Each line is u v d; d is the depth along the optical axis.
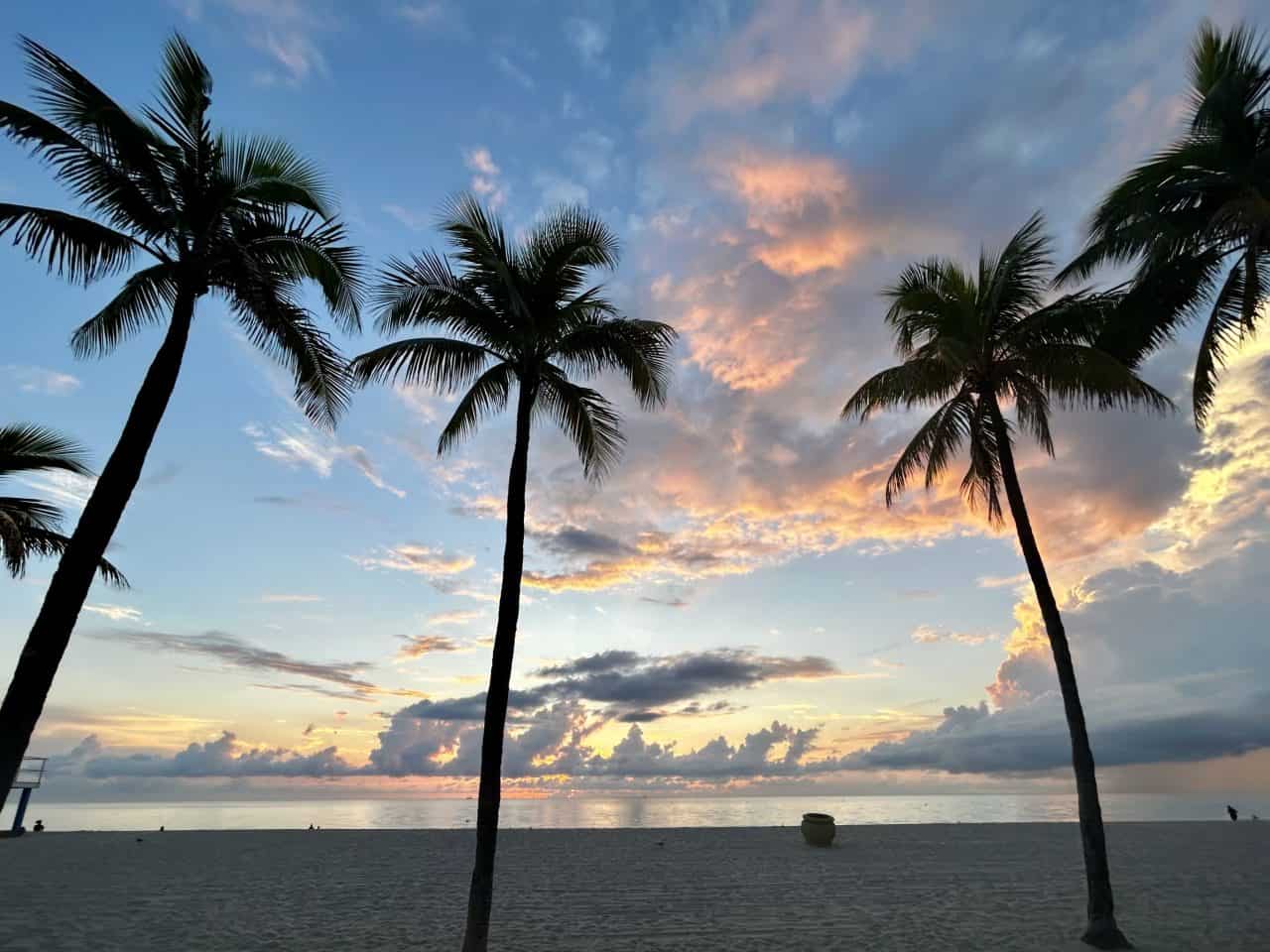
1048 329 13.34
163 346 8.98
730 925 13.23
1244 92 11.38
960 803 168.38
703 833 32.72
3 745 7.21
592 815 91.56
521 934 12.57
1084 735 11.54
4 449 15.66
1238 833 29.58
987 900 15.38
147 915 13.99
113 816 102.62
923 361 13.16
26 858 21.97
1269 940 11.23
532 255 11.93
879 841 28.55
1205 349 12.99
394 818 87.00
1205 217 12.17
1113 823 36.81
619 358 12.05
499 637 10.22
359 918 13.89
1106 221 12.33
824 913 14.24
